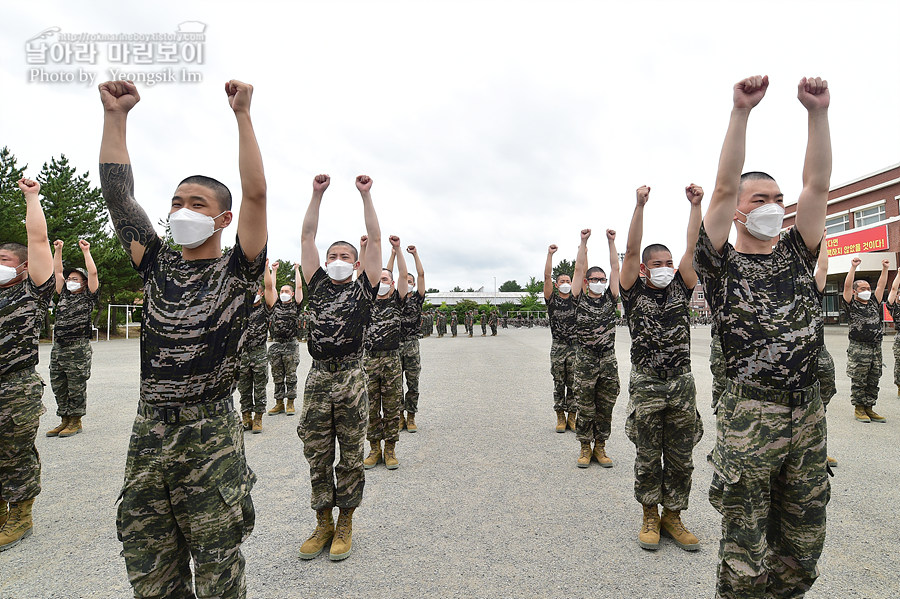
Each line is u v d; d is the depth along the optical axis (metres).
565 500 4.29
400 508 4.15
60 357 6.58
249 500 2.25
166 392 2.05
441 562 3.22
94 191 28.27
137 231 2.20
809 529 2.18
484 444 6.18
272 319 8.33
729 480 2.22
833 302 31.20
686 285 3.58
